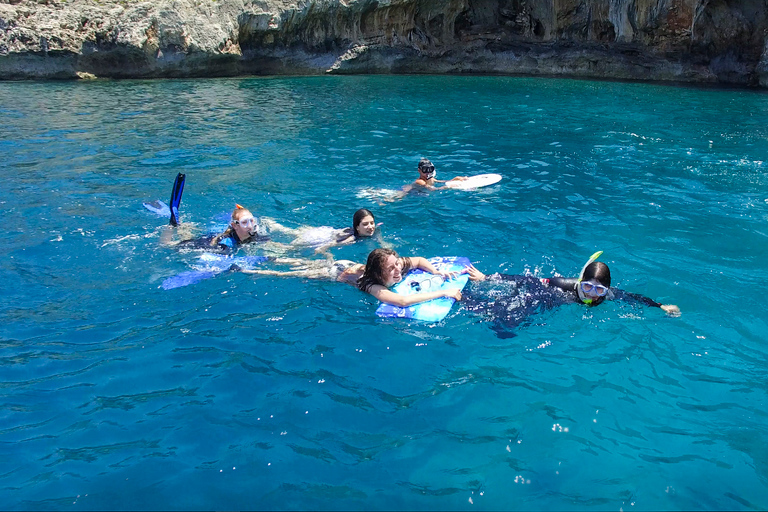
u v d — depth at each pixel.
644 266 5.62
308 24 21.91
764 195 7.73
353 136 11.44
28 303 5.00
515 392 3.84
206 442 3.39
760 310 4.82
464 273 5.45
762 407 3.67
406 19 22.22
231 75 21.94
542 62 21.94
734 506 2.93
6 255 5.91
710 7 19.09
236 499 2.98
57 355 4.26
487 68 22.64
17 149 10.23
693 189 7.99
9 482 3.09
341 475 3.14
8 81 19.25
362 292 5.25
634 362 4.15
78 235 6.46
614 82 19.70
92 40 19.94
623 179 8.47
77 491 3.03
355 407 3.71
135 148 10.38
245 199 7.71
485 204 7.43
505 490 3.04
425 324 4.71
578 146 10.55
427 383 3.96
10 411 3.66
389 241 6.33
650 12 19.92
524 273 5.57
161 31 20.39
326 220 7.02
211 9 21.28
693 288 5.19
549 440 3.40
